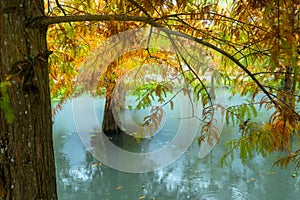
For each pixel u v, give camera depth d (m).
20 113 1.02
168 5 1.65
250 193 4.00
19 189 1.05
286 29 0.99
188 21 1.73
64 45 2.00
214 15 1.62
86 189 4.26
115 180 4.49
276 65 1.01
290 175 4.46
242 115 1.58
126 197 4.03
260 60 1.56
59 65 2.34
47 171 1.13
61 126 7.11
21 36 1.00
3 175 1.03
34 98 1.05
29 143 1.05
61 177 4.68
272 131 1.51
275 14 1.04
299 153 1.62
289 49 0.98
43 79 1.09
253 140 1.51
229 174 4.58
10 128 1.02
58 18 1.06
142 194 4.08
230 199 3.85
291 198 3.84
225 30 1.71
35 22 1.03
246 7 1.48
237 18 1.74
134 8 1.67
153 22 1.21
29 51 1.02
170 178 4.49
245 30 1.56
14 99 1.00
